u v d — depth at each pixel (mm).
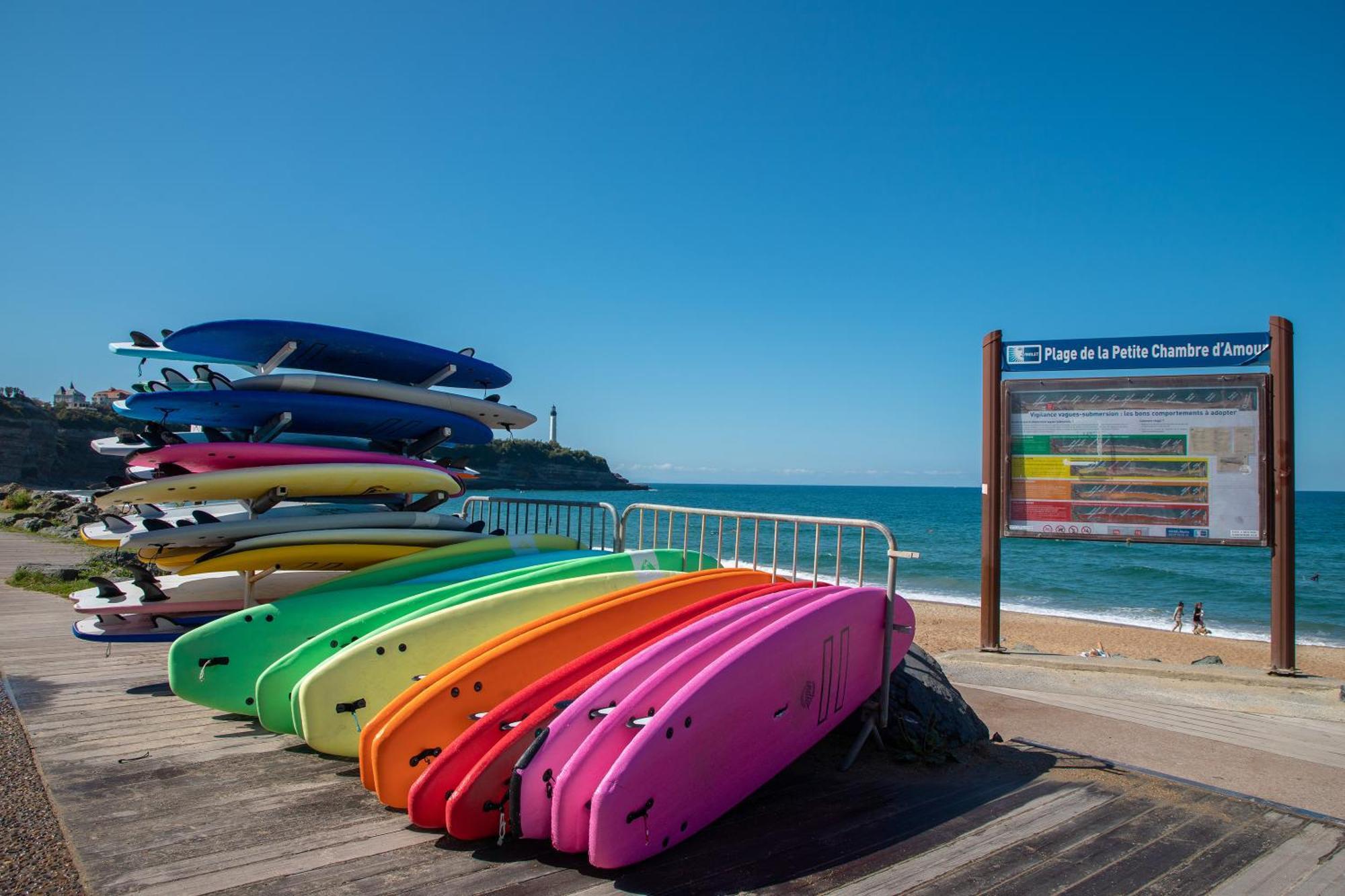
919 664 4215
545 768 2557
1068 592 26562
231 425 5262
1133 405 6648
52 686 4645
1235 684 5879
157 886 2305
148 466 4641
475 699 3016
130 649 5762
